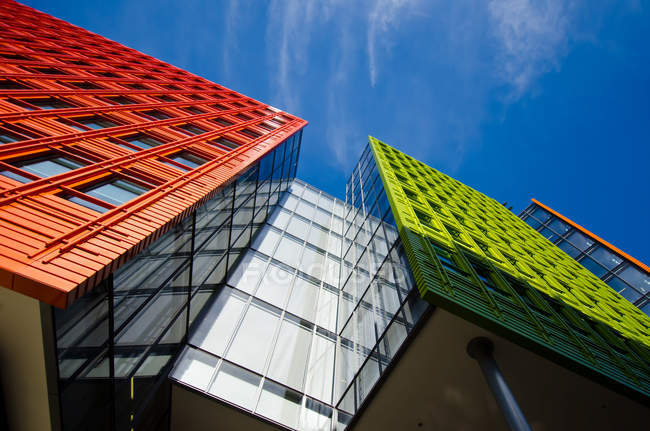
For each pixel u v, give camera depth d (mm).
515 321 9508
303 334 15555
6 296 4984
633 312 24594
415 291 10141
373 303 13812
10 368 5496
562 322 11922
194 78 37875
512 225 31766
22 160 7973
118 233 6680
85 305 5875
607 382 9047
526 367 9477
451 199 25000
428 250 11641
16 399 5652
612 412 9891
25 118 10203
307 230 27344
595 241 42812
